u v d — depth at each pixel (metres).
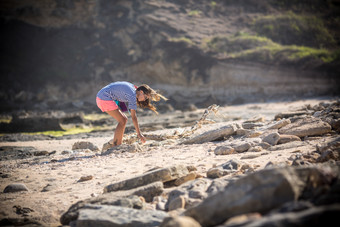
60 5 50.12
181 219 2.40
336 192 2.24
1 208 4.11
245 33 50.00
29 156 11.77
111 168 5.82
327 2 56.62
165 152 6.82
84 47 50.50
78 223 3.00
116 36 50.66
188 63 46.47
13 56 48.88
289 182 2.37
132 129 16.47
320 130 6.43
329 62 41.97
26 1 49.69
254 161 4.78
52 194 4.60
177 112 32.62
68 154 9.29
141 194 3.78
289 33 50.56
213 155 5.86
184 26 50.31
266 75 43.53
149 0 52.94
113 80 49.16
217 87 45.44
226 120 18.67
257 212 2.40
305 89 41.22
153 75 48.84
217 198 2.58
